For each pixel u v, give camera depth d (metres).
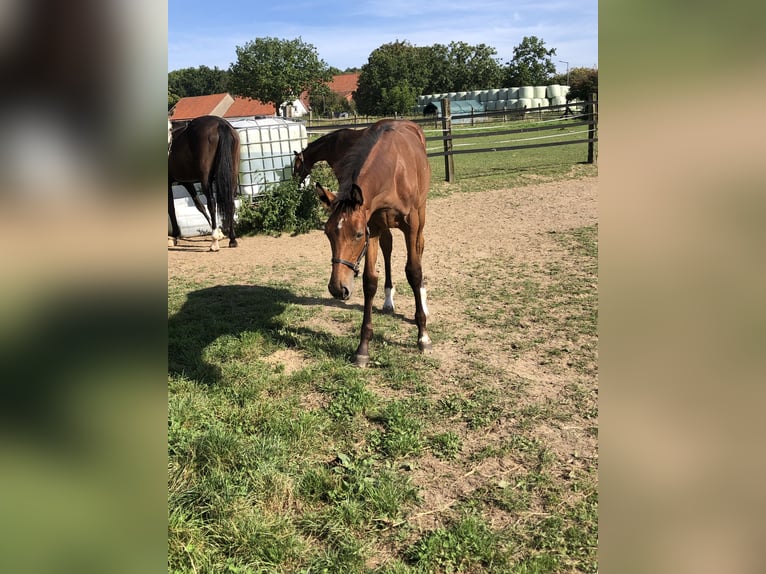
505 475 2.57
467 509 2.34
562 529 2.20
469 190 11.03
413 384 3.49
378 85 55.75
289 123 8.68
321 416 3.12
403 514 2.34
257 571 2.00
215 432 2.76
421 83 59.47
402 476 2.57
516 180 11.84
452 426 3.00
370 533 2.23
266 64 48.00
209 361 3.86
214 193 7.68
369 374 3.66
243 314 4.88
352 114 60.59
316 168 8.75
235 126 8.30
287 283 5.83
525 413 3.08
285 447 2.78
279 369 3.72
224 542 2.13
